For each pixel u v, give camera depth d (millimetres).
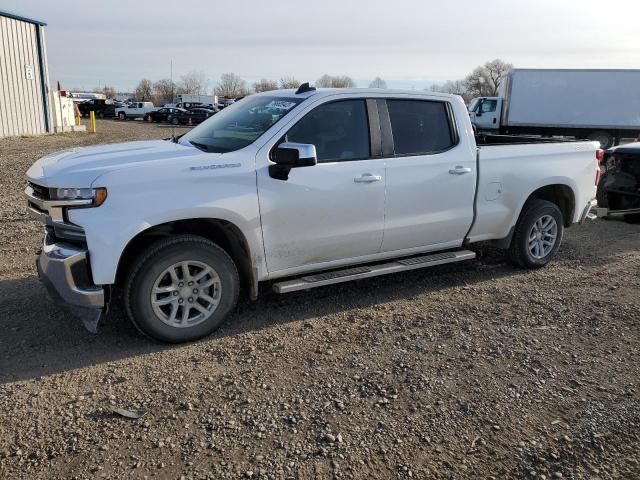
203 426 3217
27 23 23797
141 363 3971
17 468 2836
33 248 6660
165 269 4098
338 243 4871
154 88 86562
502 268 6383
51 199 3945
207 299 4332
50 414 3318
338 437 3125
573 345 4359
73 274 3902
